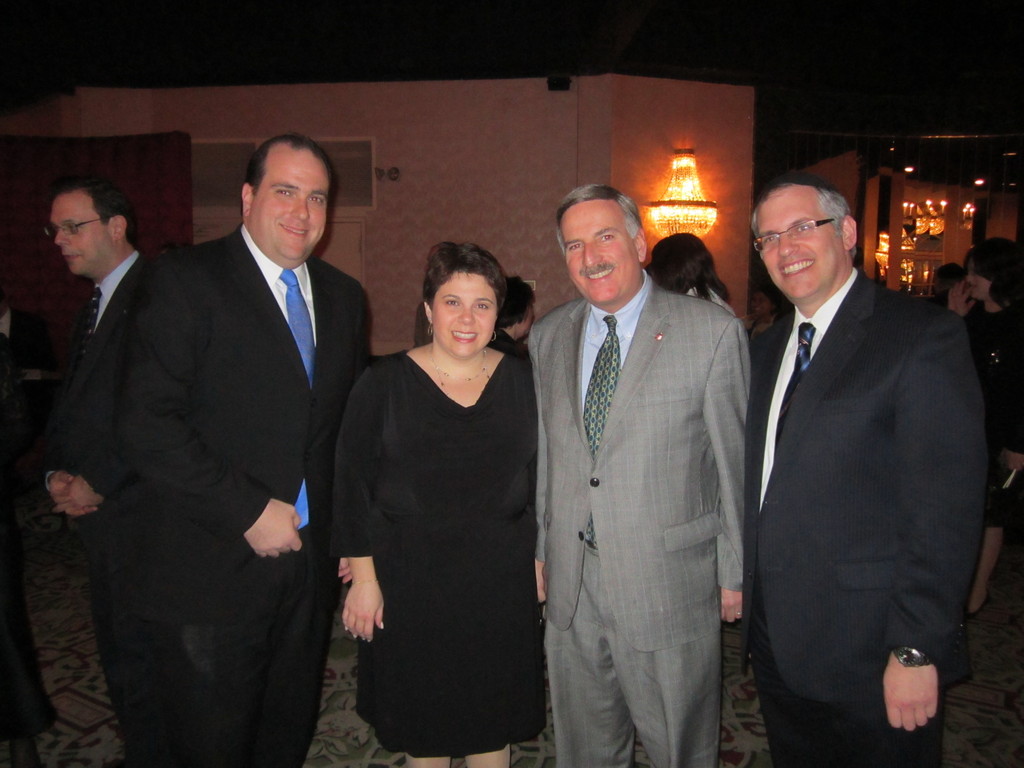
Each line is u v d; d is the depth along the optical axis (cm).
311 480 173
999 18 556
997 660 284
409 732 175
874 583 136
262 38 565
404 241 594
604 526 161
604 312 171
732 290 587
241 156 605
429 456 172
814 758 154
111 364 192
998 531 296
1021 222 592
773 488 144
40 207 533
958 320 133
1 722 186
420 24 551
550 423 174
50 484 198
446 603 173
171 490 153
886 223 602
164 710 167
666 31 538
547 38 544
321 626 186
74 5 543
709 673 167
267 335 165
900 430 131
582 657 177
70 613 325
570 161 567
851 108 592
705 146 577
